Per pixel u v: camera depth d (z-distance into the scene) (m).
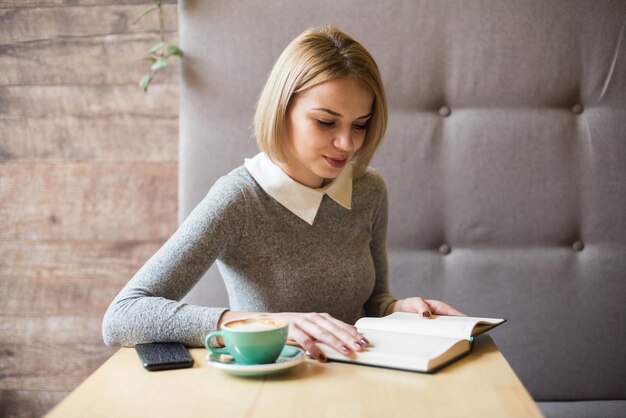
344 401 0.88
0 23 2.18
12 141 2.20
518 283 1.92
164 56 2.06
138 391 0.93
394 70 1.94
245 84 1.94
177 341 1.17
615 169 1.92
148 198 2.20
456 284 1.93
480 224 1.93
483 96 1.94
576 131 1.93
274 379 0.98
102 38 2.18
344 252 1.48
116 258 2.21
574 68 1.92
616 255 1.92
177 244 1.32
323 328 1.10
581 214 1.93
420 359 1.00
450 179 1.94
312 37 1.34
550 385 1.91
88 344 2.22
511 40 1.92
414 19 1.93
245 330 0.98
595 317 1.92
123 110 2.19
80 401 0.90
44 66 2.18
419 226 1.94
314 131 1.32
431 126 1.94
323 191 1.47
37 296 2.22
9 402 2.23
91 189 2.20
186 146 1.95
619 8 1.91
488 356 1.10
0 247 2.22
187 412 0.85
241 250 1.40
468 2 1.92
